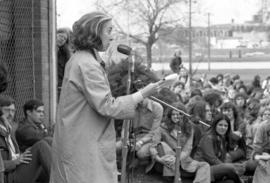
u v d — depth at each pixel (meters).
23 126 6.55
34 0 8.52
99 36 3.87
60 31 8.85
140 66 8.48
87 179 3.77
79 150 3.79
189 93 12.55
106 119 3.88
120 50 5.24
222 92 14.94
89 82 3.76
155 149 7.73
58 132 3.86
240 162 8.35
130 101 3.81
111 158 3.90
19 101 8.38
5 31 8.22
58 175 3.86
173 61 15.89
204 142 7.77
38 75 8.59
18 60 8.39
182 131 7.60
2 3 8.13
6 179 5.89
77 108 3.82
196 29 33.38
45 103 8.66
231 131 8.15
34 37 8.56
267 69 43.50
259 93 13.56
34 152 6.00
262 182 7.49
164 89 8.62
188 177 7.59
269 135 7.79
